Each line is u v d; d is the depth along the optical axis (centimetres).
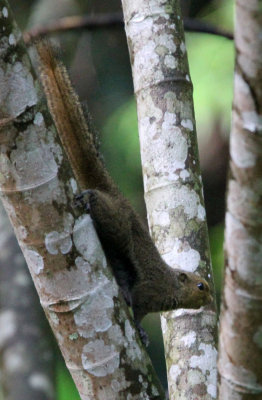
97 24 1380
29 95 730
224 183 2031
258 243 614
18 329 1274
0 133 728
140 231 1070
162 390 781
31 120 730
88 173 1064
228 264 632
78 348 760
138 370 770
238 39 582
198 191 1012
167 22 1066
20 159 731
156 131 1028
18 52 725
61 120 1049
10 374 1226
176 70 1047
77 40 1794
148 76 1048
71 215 750
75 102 1048
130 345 770
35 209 740
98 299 758
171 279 1045
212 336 948
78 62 1970
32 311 1311
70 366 769
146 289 1066
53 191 741
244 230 615
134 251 1062
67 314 755
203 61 1641
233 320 638
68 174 753
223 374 659
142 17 1073
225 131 1633
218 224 1920
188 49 1664
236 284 629
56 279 751
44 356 1266
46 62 1024
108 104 1962
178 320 962
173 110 1032
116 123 1791
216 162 2003
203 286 995
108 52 1991
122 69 1986
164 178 1009
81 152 1059
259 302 626
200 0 1914
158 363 1753
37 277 758
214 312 987
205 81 1630
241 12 573
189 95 1048
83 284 754
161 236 1000
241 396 652
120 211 1047
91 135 1059
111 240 1035
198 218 1000
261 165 598
